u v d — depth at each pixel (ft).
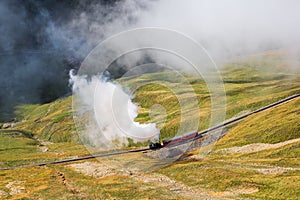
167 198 382.63
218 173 459.73
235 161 529.86
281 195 364.38
